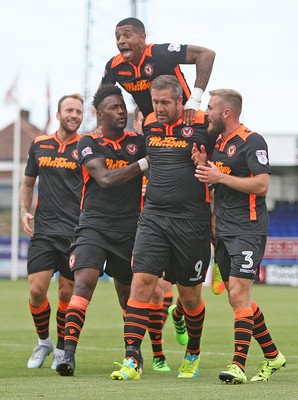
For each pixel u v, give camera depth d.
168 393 12.40
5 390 12.79
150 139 15.45
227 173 14.91
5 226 83.44
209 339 23.70
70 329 15.29
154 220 15.23
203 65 15.53
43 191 17.92
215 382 14.34
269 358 15.27
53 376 15.46
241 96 15.02
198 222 15.33
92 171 15.71
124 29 15.64
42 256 17.75
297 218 68.50
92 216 15.92
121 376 14.50
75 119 17.95
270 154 60.59
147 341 23.55
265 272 61.59
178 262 15.41
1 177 95.00
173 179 15.22
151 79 15.84
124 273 16.34
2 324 28.34
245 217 14.78
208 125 15.26
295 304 39.28
